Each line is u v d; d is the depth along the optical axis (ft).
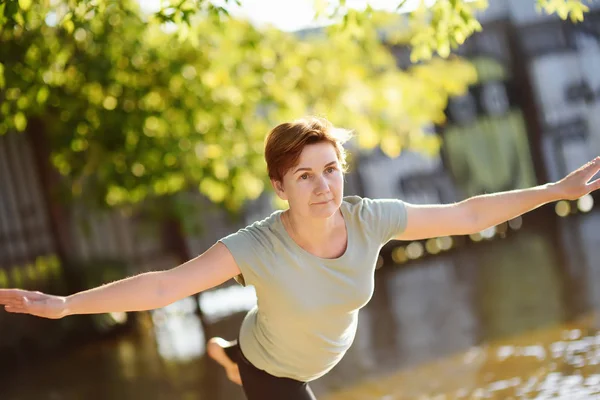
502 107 84.12
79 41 44.04
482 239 80.38
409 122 57.62
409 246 79.71
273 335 18.99
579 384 29.68
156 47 47.37
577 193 18.40
